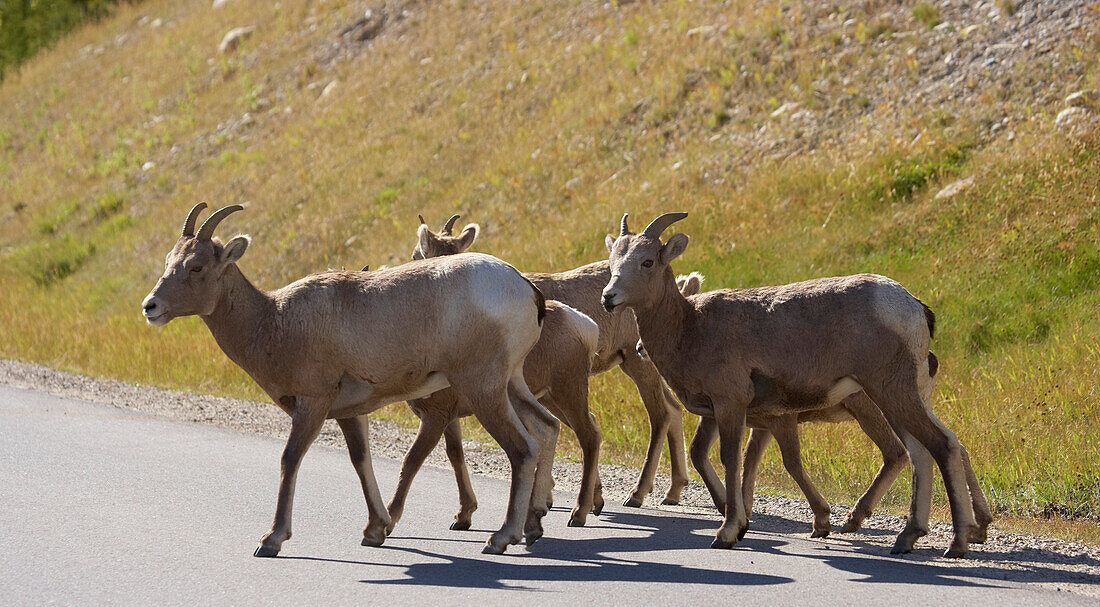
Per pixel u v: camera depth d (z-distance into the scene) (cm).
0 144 11606
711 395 2548
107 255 8338
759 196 5381
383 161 7825
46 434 3694
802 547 2492
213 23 12106
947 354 4022
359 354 2400
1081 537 2584
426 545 2473
